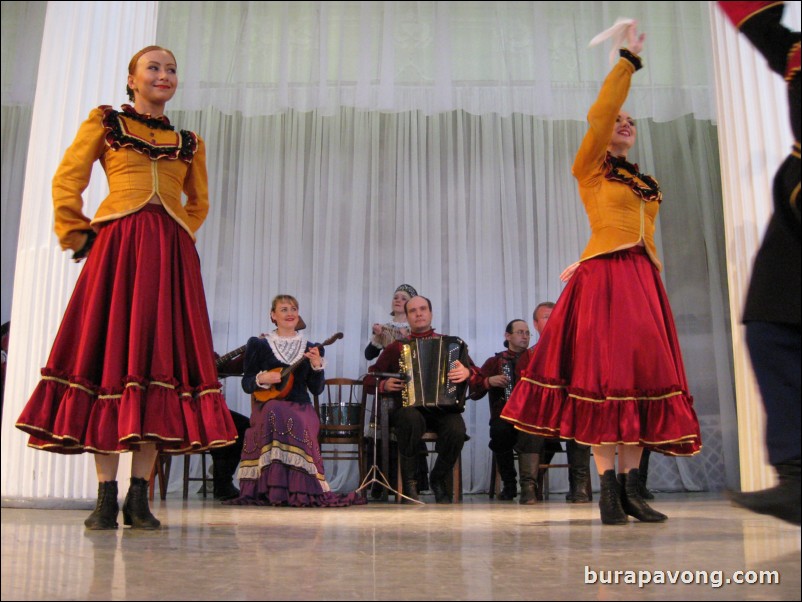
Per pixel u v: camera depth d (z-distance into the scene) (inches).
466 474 249.8
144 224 99.9
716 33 156.3
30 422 93.0
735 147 150.0
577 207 268.5
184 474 213.2
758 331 65.4
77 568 65.7
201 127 269.7
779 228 65.9
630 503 114.7
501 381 211.9
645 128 269.3
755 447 142.9
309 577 61.4
